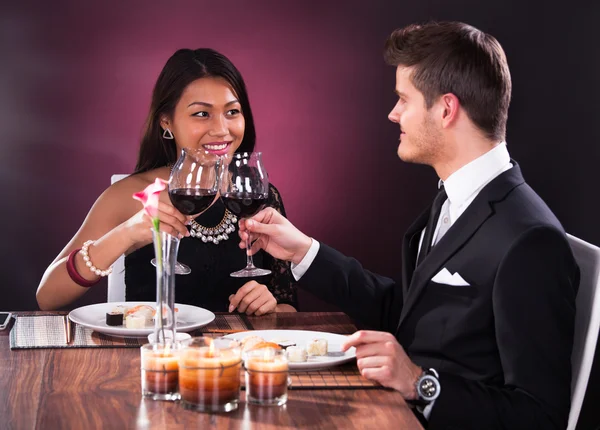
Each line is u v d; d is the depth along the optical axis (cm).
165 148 259
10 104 377
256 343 147
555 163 405
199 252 245
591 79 400
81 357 154
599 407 355
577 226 406
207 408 123
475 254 156
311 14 392
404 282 191
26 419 119
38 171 381
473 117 167
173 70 250
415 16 396
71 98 380
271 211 204
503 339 145
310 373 146
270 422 119
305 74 395
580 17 397
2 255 382
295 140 399
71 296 209
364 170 403
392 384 137
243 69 392
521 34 398
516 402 139
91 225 241
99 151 384
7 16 373
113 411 123
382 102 400
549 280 144
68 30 377
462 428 139
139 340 168
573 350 168
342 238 406
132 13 380
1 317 186
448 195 172
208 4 386
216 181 180
